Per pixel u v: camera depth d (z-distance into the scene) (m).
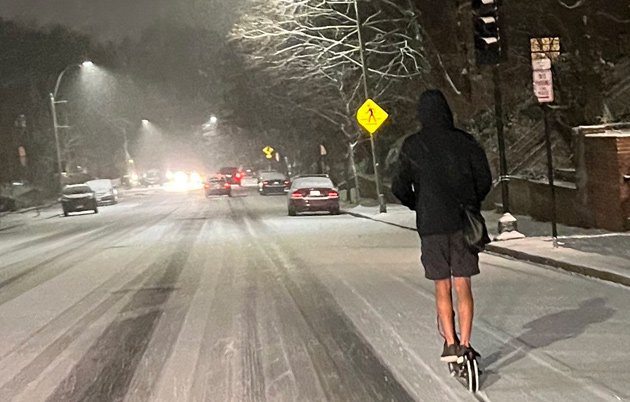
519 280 12.25
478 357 6.88
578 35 28.58
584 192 18.12
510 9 28.70
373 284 13.05
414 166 6.92
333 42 31.38
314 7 31.28
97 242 25.73
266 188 57.81
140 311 11.74
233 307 11.58
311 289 12.91
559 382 6.74
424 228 6.82
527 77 28.86
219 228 28.53
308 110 39.19
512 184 22.67
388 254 17.55
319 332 9.46
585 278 12.05
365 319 10.09
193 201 54.22
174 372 7.95
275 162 82.88
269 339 9.23
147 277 15.73
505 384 6.77
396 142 39.06
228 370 7.90
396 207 33.88
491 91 29.33
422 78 32.38
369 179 42.31
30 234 33.69
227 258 18.41
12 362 8.85
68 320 11.35
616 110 26.33
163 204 52.81
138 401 7.00
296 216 33.12
